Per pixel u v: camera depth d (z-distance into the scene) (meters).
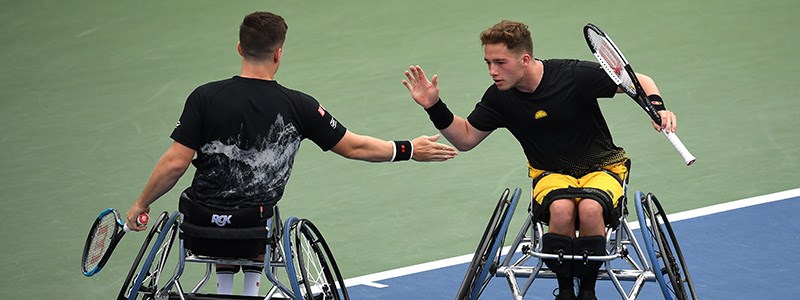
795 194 15.48
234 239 10.37
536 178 11.51
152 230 10.45
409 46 23.25
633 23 23.52
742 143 17.39
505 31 10.81
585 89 11.11
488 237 10.75
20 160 18.47
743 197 15.54
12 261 14.66
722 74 20.39
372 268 14.12
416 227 15.29
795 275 13.12
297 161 17.94
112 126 19.91
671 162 16.92
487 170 17.12
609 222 10.95
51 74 22.81
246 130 10.34
